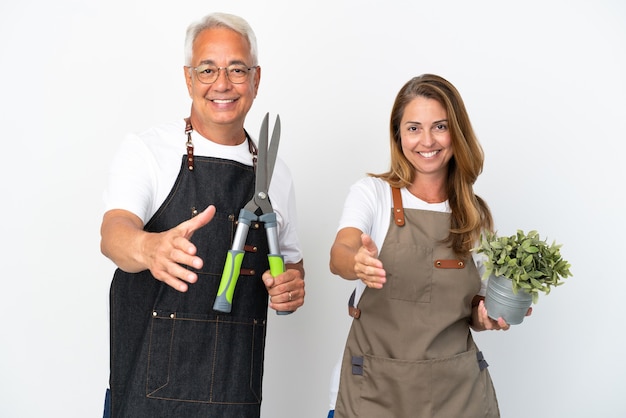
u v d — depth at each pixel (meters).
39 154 2.79
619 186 2.93
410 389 1.81
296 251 2.02
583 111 2.92
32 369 2.79
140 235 1.52
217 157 1.83
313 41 2.88
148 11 2.83
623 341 2.95
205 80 1.77
